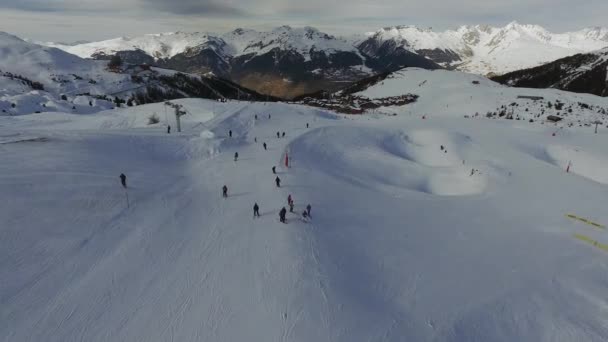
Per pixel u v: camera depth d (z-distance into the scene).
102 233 26.69
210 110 78.88
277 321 18.70
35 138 42.53
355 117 92.12
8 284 20.81
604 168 60.94
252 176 40.03
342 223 30.25
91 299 20.39
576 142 73.12
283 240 25.56
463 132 76.12
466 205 39.28
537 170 53.62
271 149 51.19
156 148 47.50
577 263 27.48
